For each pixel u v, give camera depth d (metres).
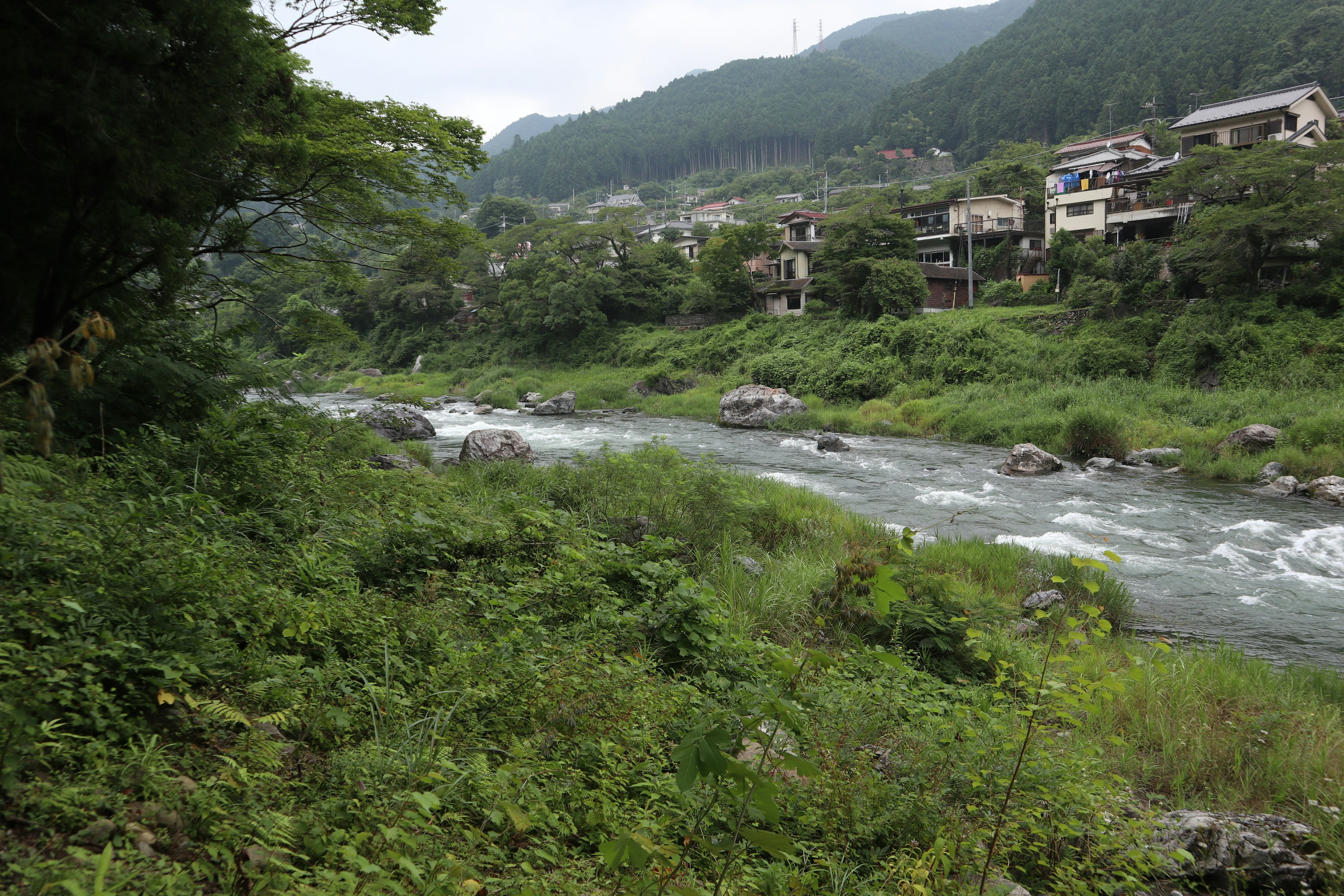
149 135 6.68
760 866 3.60
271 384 9.73
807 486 19.78
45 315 7.29
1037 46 142.75
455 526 7.72
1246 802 5.75
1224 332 29.19
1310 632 10.26
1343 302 28.27
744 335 50.06
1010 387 32.06
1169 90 104.50
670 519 10.78
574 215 145.62
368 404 42.88
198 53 6.85
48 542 3.93
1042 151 74.62
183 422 8.16
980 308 45.59
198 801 2.64
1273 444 22.25
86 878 2.02
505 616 5.78
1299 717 6.81
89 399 7.05
